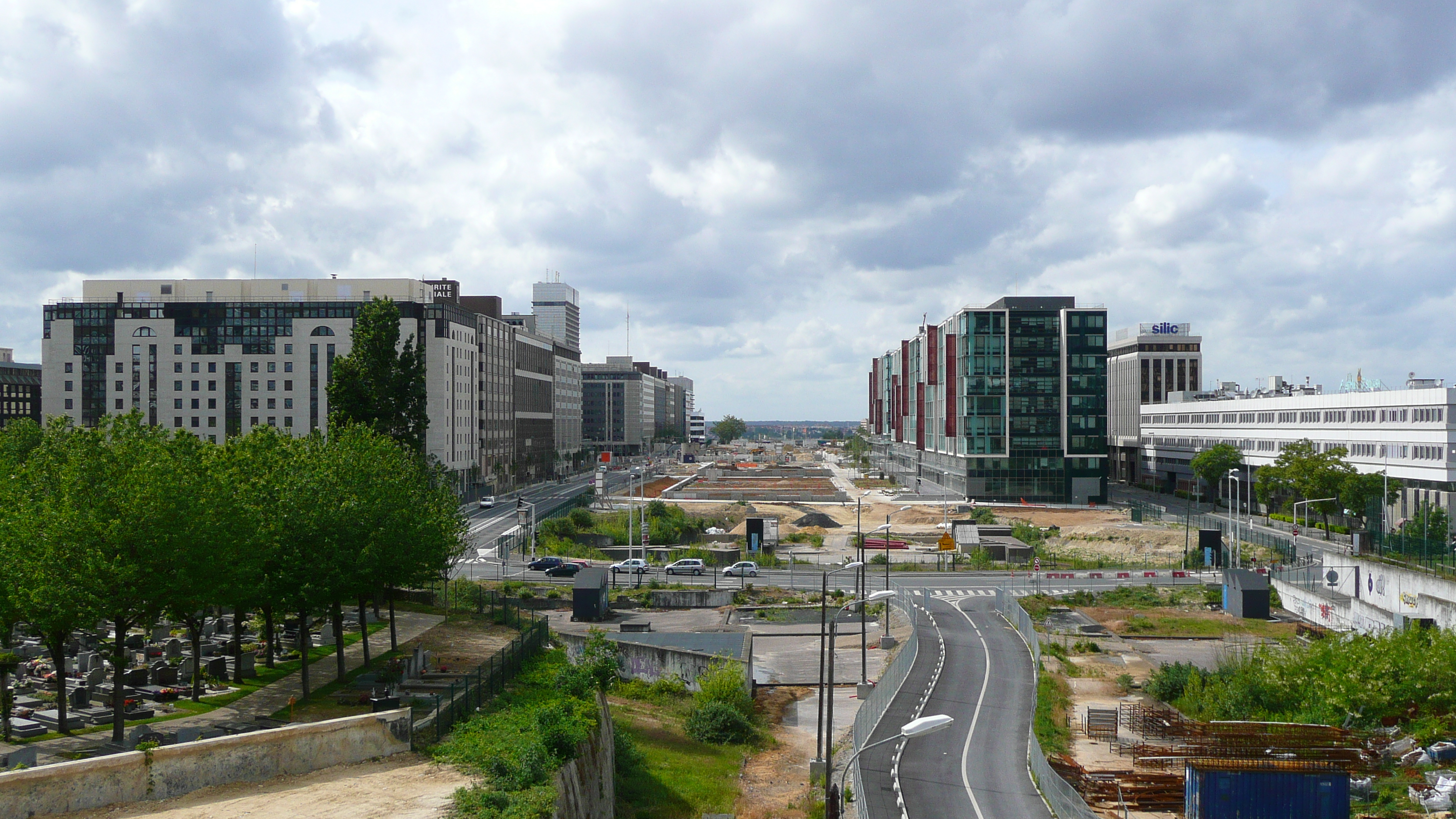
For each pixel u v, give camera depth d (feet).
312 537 168.96
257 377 579.48
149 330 580.71
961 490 629.92
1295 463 463.83
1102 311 607.78
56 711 148.05
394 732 122.62
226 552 140.26
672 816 143.95
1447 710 165.27
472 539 382.42
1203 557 384.88
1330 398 501.15
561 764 121.80
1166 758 155.84
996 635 270.87
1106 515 531.91
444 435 595.88
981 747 175.52
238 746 110.32
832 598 326.85
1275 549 396.78
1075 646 253.03
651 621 298.15
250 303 581.94
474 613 266.98
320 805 103.65
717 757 177.37
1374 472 460.96
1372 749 148.56
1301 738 141.28
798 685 234.17
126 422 171.83
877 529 493.36
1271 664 185.37
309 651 207.00
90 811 98.89
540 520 500.33
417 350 334.65
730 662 219.41
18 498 139.74
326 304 581.94
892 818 140.56
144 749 104.63
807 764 175.32
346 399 321.11
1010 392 607.78
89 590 124.98
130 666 181.47
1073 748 173.06
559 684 163.63
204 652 197.77
